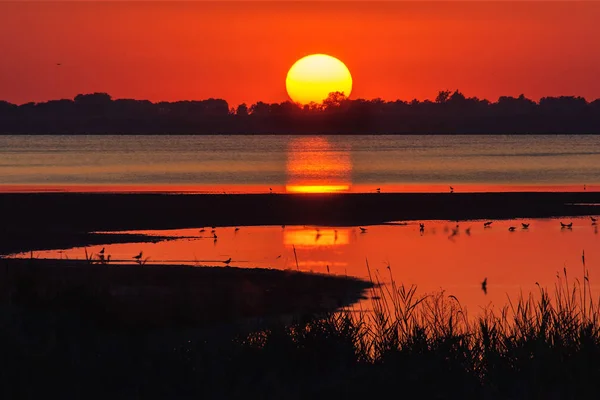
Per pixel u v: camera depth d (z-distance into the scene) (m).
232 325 29.02
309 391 19.95
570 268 55.84
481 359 22.03
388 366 20.95
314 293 43.78
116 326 25.06
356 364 21.50
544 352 21.17
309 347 21.88
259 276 50.53
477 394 20.09
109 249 65.25
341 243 69.25
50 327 22.83
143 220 83.75
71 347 21.95
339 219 86.12
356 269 55.44
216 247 66.38
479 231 77.81
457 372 20.80
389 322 26.09
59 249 65.44
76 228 77.81
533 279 50.97
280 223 82.94
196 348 22.38
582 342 21.59
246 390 19.77
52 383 20.02
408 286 47.97
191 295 36.34
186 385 20.14
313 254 62.84
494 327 23.11
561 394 19.94
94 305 25.14
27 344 21.56
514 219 86.88
